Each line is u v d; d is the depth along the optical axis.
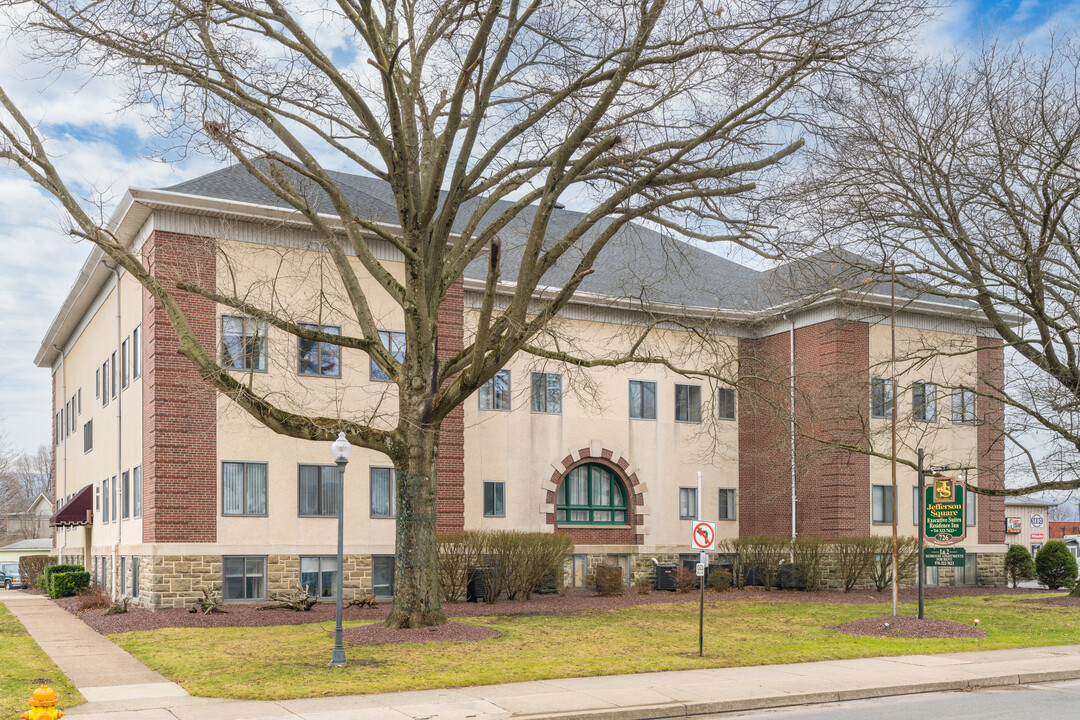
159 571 24.83
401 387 19.62
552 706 12.50
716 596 30.19
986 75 24.56
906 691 14.55
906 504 34.69
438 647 17.30
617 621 22.81
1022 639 20.39
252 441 26.50
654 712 12.48
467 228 21.06
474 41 17.48
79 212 17.44
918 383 26.94
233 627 21.47
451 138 18.06
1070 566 35.50
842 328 30.16
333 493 27.67
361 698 13.03
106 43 17.23
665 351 35.12
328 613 24.12
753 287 38.28
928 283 28.62
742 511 36.16
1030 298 24.55
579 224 19.41
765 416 35.03
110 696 13.23
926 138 24.66
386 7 19.47
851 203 25.02
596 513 33.62
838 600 29.11
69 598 32.47
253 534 26.27
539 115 19.33
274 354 26.59
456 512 29.66
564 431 32.81
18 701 12.51
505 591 28.95
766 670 15.97
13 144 17.33
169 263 25.47
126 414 29.30
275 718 11.66
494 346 20.52
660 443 34.72
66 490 42.69
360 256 20.06
